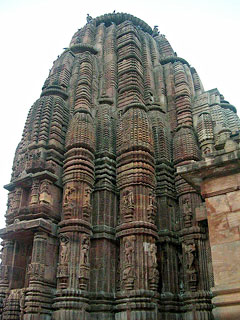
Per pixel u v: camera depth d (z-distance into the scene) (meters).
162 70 32.34
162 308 19.38
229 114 27.20
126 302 17.77
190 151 24.22
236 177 9.76
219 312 8.53
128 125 23.02
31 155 22.72
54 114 24.69
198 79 34.19
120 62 30.41
